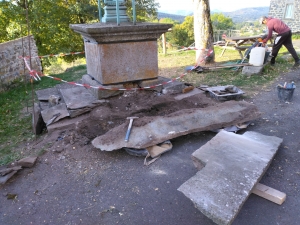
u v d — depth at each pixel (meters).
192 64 9.13
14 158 3.61
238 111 4.00
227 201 2.21
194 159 2.89
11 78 8.64
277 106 4.89
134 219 2.48
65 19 17.83
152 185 2.90
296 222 2.32
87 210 2.62
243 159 2.75
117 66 4.76
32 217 2.60
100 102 4.56
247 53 7.59
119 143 3.34
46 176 3.17
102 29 4.25
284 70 7.42
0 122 5.45
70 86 6.09
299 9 18.84
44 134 4.44
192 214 2.49
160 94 5.18
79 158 3.44
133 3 4.59
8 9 14.33
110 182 2.99
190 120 3.74
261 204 2.54
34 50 10.05
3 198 2.88
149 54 4.99
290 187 2.73
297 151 3.36
